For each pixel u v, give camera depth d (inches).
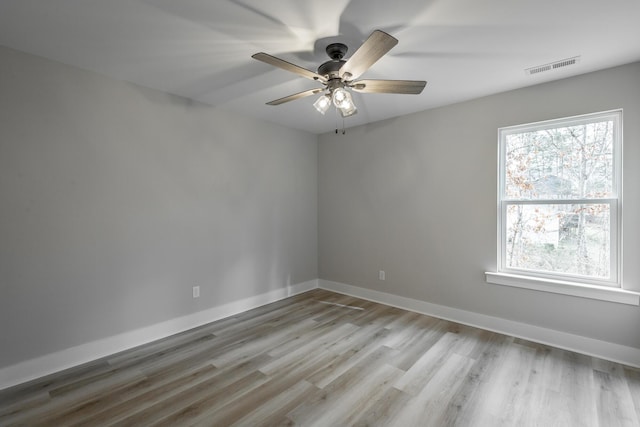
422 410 73.7
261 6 66.2
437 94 119.0
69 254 94.3
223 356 100.4
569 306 103.5
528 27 74.7
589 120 102.1
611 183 98.9
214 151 132.1
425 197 138.3
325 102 85.9
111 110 102.3
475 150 123.6
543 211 111.7
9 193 84.0
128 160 106.6
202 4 65.6
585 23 72.9
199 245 127.5
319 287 183.3
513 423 69.4
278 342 110.4
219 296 134.4
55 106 91.2
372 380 86.1
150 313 112.7
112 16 69.6
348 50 85.6
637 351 92.3
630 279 93.7
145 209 111.1
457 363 95.1
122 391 81.5
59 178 92.2
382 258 154.3
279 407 74.9
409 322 129.0
